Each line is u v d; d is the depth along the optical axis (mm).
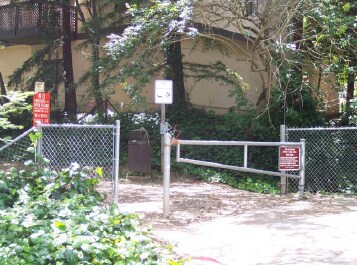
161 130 12672
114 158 8195
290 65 12695
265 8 12180
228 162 13547
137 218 6312
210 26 12828
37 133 7391
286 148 9938
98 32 14836
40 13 16516
